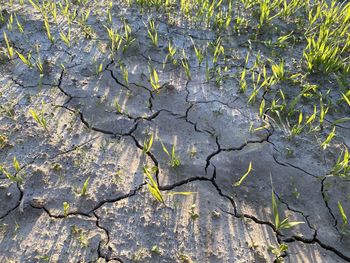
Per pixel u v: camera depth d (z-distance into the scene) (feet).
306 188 1.61
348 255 1.40
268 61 2.23
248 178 1.63
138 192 1.55
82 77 2.07
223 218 1.48
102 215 1.47
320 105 1.96
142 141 1.76
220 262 1.35
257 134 1.81
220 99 1.99
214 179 1.62
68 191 1.54
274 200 1.44
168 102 1.96
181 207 1.50
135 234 1.42
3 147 1.68
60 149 1.69
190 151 1.72
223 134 1.81
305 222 1.48
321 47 2.13
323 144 1.72
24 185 1.55
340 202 1.56
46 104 1.90
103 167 1.63
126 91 2.00
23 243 1.37
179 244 1.39
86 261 1.34
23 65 2.13
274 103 1.90
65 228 1.42
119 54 2.23
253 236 1.43
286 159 1.72
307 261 1.37
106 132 1.79
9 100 1.91
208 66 2.19
